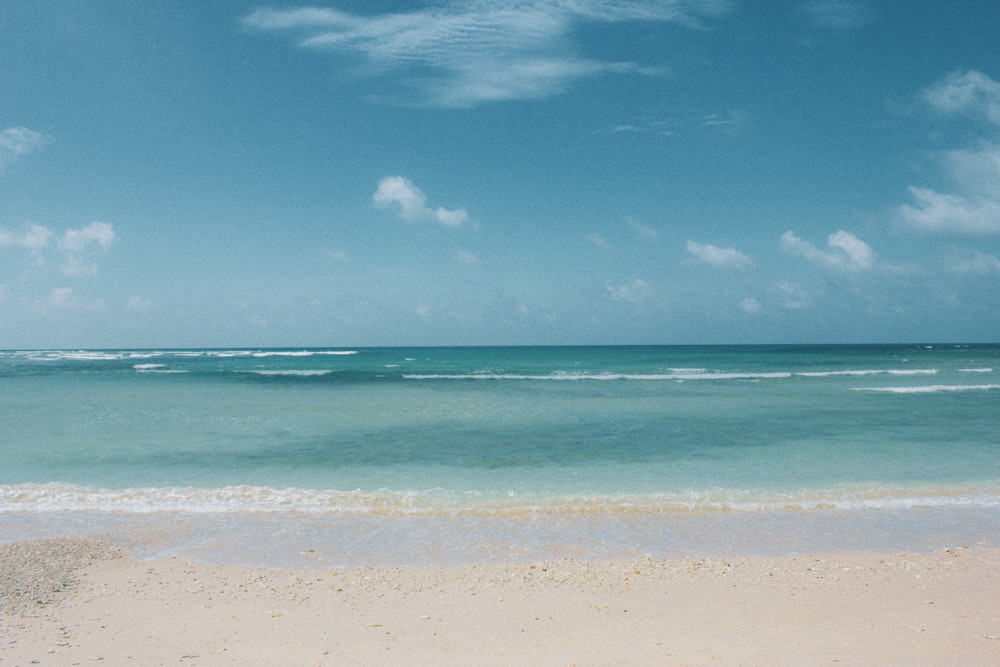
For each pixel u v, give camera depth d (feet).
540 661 18.93
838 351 422.00
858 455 55.42
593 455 55.72
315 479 47.16
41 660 19.56
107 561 30.94
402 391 114.11
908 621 22.26
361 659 19.51
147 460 53.78
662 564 30.04
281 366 214.90
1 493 43.04
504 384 129.59
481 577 28.55
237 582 28.14
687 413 82.38
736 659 18.61
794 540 33.81
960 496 42.04
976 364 212.84
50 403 94.38
